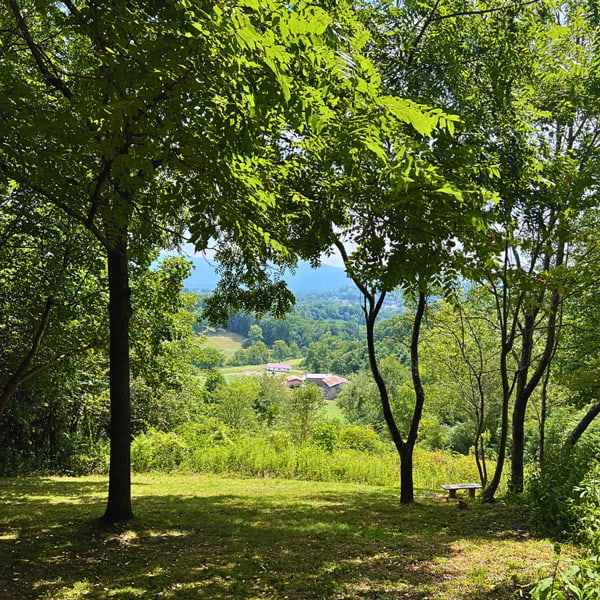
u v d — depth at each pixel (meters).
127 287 6.71
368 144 3.29
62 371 10.34
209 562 5.25
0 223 8.16
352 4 6.64
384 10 7.25
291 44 2.62
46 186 3.90
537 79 7.71
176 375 12.05
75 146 3.52
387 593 4.38
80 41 5.46
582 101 7.93
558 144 9.27
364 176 4.32
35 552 5.30
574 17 7.83
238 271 8.54
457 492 11.40
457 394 13.67
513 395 18.09
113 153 3.16
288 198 5.66
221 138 3.22
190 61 2.76
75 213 4.26
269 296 9.13
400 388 33.19
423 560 5.38
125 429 6.78
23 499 8.76
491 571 4.89
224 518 7.53
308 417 19.12
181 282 10.58
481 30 7.20
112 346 6.67
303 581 4.70
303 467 13.97
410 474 9.39
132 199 5.36
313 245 7.73
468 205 4.38
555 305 8.89
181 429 18.20
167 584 4.55
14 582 4.45
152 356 10.90
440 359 12.22
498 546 5.88
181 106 2.99
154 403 17.88
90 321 9.97
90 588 4.40
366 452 17.23
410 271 4.84
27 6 5.36
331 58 2.86
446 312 11.01
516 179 6.70
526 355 9.80
